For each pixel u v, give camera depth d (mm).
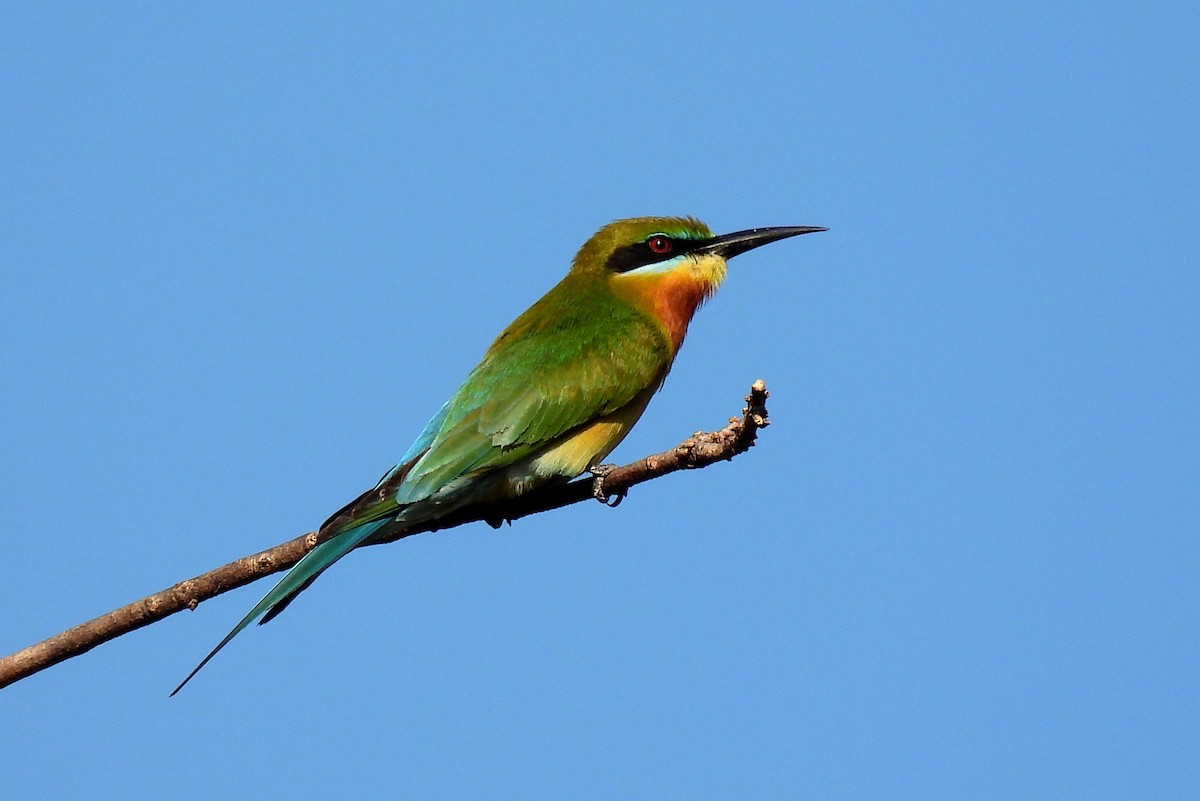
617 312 11609
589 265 12289
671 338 11953
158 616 8469
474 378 10961
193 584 8656
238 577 8859
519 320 11781
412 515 10133
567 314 11570
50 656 8172
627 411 11383
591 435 11062
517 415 10617
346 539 9234
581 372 11000
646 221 12352
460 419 10547
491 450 10469
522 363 10945
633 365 11297
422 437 10672
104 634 8312
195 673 8172
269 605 8695
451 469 10234
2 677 8070
